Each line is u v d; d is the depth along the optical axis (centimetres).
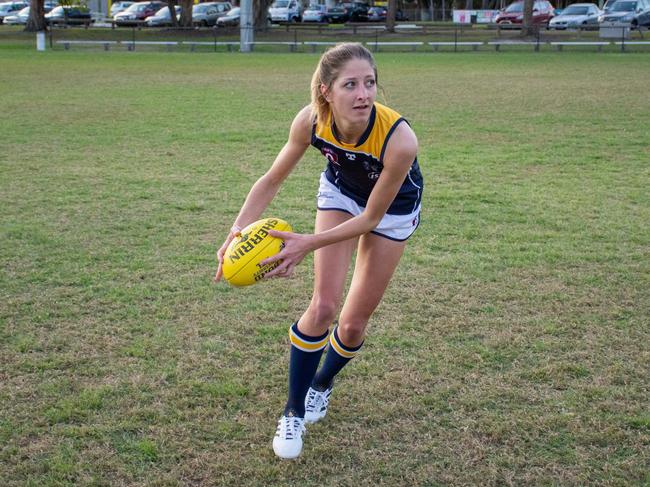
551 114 1402
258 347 448
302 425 344
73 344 449
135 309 501
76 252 616
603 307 510
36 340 453
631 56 2827
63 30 4072
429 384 404
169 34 3912
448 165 959
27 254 610
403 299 522
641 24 3934
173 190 821
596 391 397
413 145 315
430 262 596
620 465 333
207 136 1155
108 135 1164
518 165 961
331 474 329
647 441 352
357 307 352
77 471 327
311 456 341
